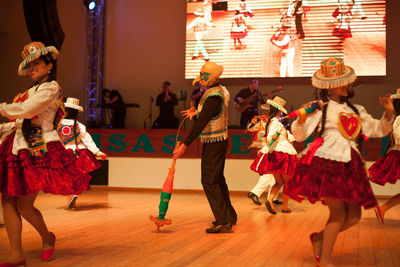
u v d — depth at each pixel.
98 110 10.23
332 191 2.35
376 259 2.87
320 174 2.44
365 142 7.32
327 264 2.40
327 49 9.40
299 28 9.54
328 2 9.39
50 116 2.63
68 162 2.69
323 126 2.54
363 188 2.39
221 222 3.79
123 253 2.94
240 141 7.81
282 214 5.12
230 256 2.89
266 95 9.62
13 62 10.98
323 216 4.95
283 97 9.98
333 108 2.56
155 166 8.18
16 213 2.50
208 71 3.82
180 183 8.05
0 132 2.62
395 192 7.31
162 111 9.55
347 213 2.52
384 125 2.51
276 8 9.66
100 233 3.70
